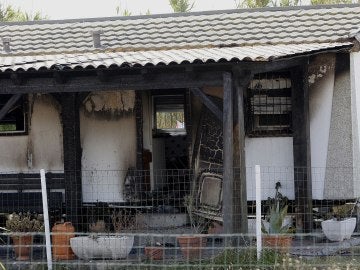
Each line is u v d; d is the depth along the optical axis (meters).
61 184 15.01
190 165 14.67
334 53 14.41
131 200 15.11
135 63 12.30
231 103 12.41
